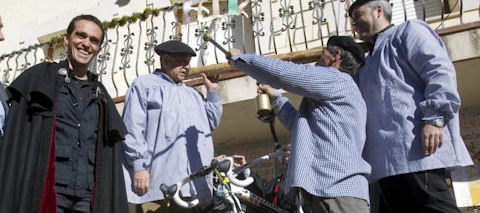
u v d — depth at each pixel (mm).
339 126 2703
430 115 2771
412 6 6594
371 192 3238
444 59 2875
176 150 3561
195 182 3557
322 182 2598
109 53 7098
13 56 8031
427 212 2777
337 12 6488
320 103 2811
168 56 3918
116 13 8609
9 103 2723
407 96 2947
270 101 3316
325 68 2863
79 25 3057
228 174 3363
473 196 5562
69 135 2766
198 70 5781
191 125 3719
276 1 6969
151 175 3531
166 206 3615
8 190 2424
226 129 6371
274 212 4047
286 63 2859
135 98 3660
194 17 7680
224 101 5531
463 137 5949
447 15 6086
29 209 2441
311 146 2723
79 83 2969
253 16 6277
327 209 2576
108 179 2793
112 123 2875
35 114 2658
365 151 3100
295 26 6621
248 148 6887
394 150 2893
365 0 3387
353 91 2834
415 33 3018
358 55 3041
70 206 2713
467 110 6086
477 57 4820
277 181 4434
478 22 4906
